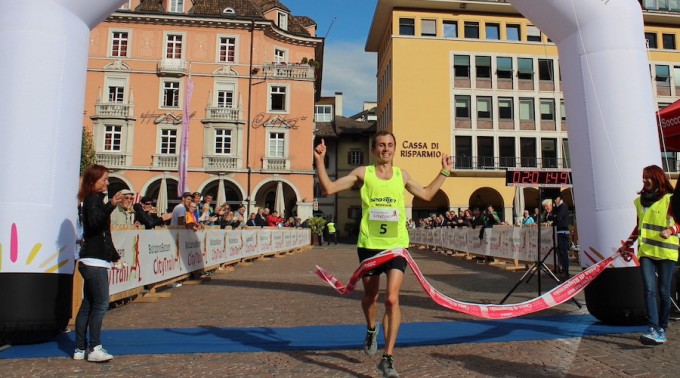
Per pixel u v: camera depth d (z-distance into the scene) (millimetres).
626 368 4387
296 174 36562
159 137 35844
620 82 6352
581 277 5508
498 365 4527
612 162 6254
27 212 5391
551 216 13195
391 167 4508
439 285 10742
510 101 40469
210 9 37625
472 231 19000
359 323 6531
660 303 5367
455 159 39406
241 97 36594
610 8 6453
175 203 37688
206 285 10836
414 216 40812
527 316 6980
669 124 8008
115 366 4566
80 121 5969
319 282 11312
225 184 37062
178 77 36219
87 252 4766
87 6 5957
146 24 36219
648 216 5398
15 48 5586
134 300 8469
